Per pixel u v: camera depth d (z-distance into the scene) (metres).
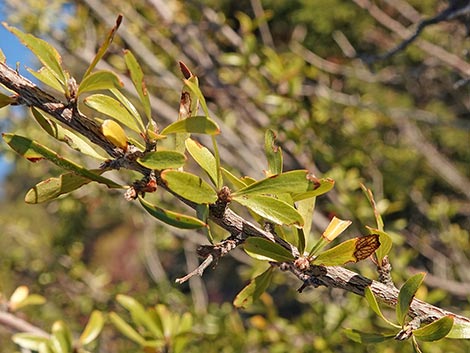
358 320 0.86
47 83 0.34
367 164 1.18
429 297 0.77
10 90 0.34
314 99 1.20
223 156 0.99
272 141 0.38
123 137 0.34
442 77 1.71
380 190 1.17
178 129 0.34
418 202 1.32
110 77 0.34
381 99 1.72
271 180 0.35
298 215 0.35
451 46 1.37
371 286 0.38
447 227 1.18
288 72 0.97
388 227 0.97
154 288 1.18
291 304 1.39
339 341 0.86
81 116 0.35
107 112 0.35
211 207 0.36
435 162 1.40
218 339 0.95
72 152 0.97
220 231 1.09
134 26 1.11
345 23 1.86
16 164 1.20
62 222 1.31
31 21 1.04
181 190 0.34
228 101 1.09
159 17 1.10
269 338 0.92
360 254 0.37
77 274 1.21
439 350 0.81
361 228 0.94
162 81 1.10
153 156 0.34
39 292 1.24
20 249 1.29
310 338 0.91
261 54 1.07
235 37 1.06
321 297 1.01
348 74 1.21
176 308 1.12
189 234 1.11
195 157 0.36
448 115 1.70
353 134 1.16
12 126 1.08
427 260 1.35
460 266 1.11
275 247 0.37
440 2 1.50
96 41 1.08
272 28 1.92
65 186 0.35
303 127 0.95
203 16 1.12
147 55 1.04
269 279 0.39
